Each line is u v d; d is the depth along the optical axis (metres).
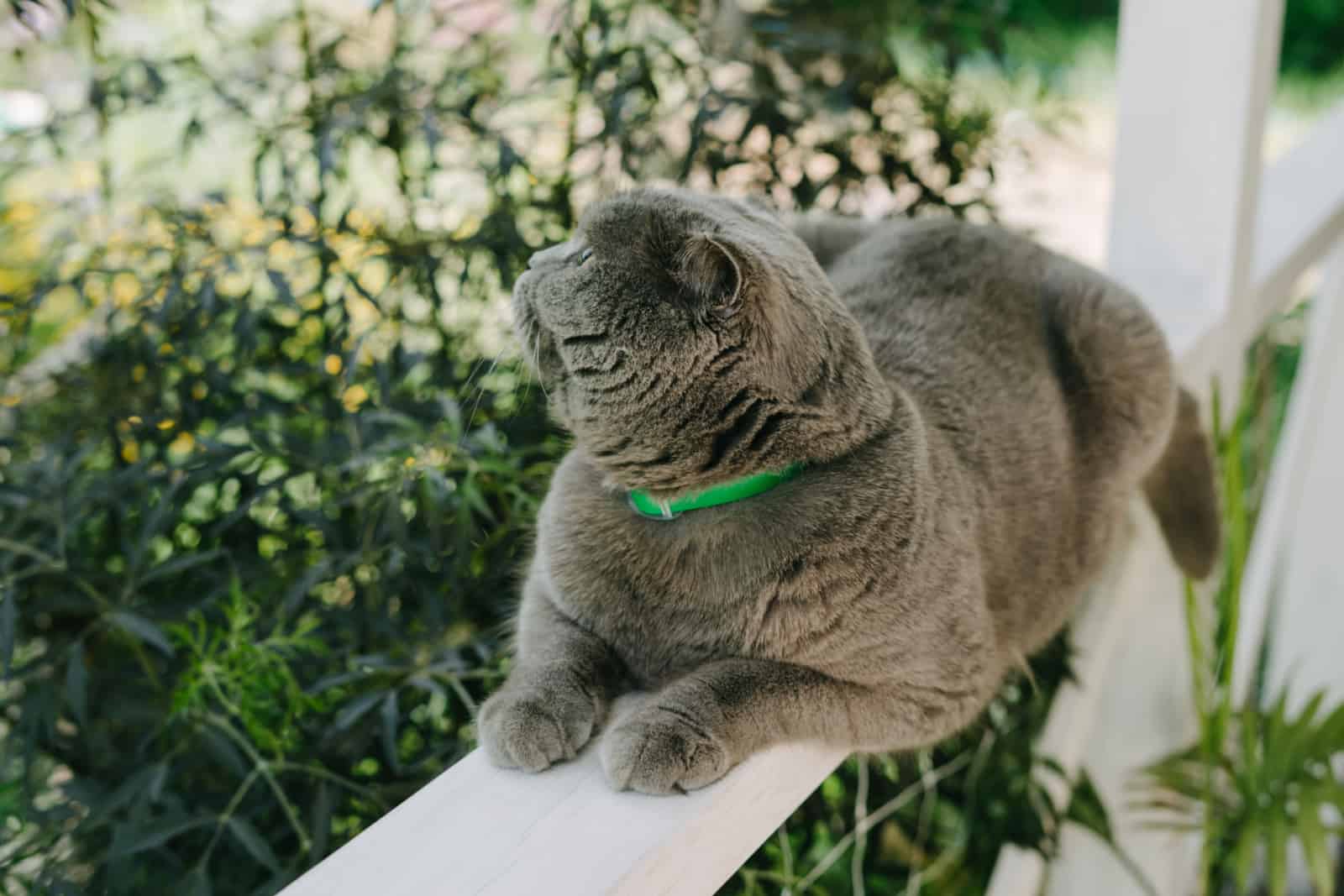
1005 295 1.99
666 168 2.18
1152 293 2.29
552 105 2.36
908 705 1.45
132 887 1.76
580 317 1.39
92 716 2.00
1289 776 2.24
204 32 2.45
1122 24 2.21
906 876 2.10
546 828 1.09
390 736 1.52
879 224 2.15
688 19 2.25
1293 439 2.86
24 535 2.03
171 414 1.97
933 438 1.65
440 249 1.96
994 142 2.60
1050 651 2.04
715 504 1.45
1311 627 3.10
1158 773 2.30
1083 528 2.00
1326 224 2.69
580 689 1.33
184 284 1.98
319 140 1.93
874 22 2.60
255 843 1.54
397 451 1.71
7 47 2.21
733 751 1.25
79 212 2.27
